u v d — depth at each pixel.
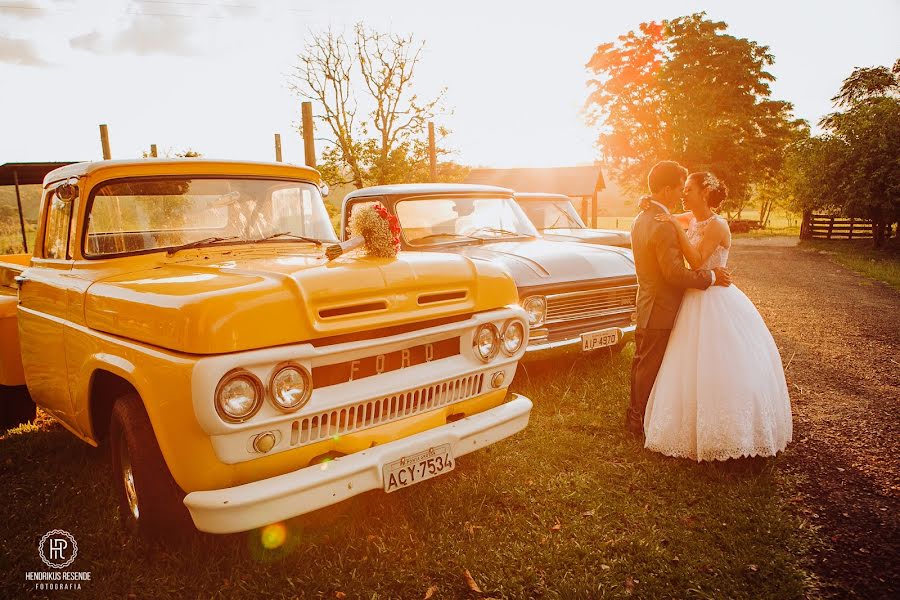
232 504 2.02
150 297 2.31
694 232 3.61
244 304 2.10
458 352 2.85
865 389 4.95
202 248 3.38
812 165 23.05
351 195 5.94
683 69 34.38
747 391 3.28
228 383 2.01
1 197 13.01
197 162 3.49
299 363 2.18
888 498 3.07
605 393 4.71
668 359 3.55
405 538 2.74
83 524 2.96
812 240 26.38
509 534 2.79
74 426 3.17
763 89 34.19
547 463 3.51
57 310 3.07
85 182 3.16
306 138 15.78
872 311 8.88
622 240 7.71
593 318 5.09
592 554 2.61
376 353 2.46
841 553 2.60
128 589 2.44
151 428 2.47
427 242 5.36
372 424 2.47
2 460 3.77
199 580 2.47
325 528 2.84
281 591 2.39
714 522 2.83
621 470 3.41
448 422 2.85
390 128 24.95
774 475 3.31
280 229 3.82
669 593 2.35
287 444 2.20
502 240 5.78
